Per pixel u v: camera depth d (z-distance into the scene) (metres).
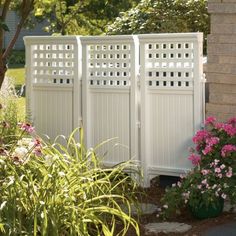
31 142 6.36
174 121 8.05
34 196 5.71
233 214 7.05
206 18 12.49
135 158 8.26
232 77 7.75
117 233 6.49
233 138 7.22
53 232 5.41
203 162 7.18
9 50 8.27
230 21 7.68
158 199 7.77
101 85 8.43
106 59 8.40
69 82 8.66
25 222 5.61
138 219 6.82
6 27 7.16
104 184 6.64
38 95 8.87
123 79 8.30
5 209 5.47
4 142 6.97
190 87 7.90
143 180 8.05
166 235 6.51
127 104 8.28
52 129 8.79
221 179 6.92
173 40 7.95
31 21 18.45
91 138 8.55
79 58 8.55
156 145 8.18
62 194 5.77
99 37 8.38
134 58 8.20
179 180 8.23
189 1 12.56
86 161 6.56
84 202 5.94
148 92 8.17
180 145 8.03
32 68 8.88
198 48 7.84
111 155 8.44
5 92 9.27
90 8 15.16
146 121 8.20
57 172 5.88
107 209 5.98
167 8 12.59
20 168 5.95
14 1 11.13
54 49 8.74
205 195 6.81
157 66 8.10
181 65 7.95
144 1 12.91
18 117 9.01
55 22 15.23
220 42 7.78
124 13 13.20
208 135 7.37
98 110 8.48
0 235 5.37
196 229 6.63
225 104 7.85
